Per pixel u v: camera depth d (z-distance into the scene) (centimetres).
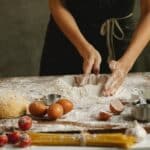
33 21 358
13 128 136
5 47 359
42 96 166
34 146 127
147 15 201
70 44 218
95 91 167
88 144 126
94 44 216
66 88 170
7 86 179
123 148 123
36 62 359
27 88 175
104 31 214
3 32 359
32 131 133
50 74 224
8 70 360
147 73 190
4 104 146
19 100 149
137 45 192
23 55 359
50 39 223
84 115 146
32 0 357
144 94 159
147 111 137
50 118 142
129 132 128
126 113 145
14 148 126
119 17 213
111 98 163
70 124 138
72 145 127
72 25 201
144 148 123
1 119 145
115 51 216
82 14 212
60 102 147
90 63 183
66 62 221
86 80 175
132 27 216
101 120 141
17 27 359
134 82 176
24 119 135
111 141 124
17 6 358
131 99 157
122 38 215
